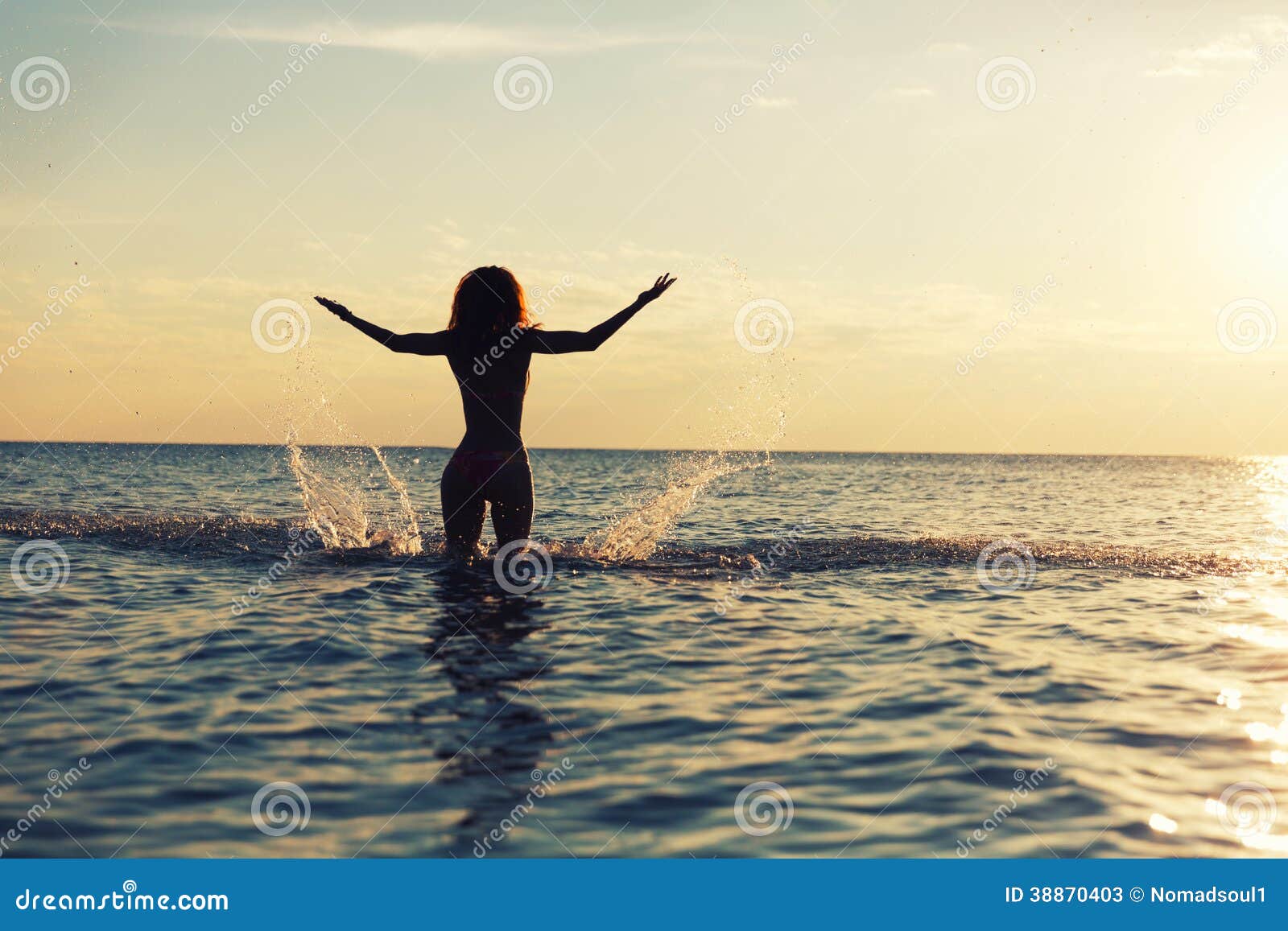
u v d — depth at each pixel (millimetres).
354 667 5293
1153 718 4664
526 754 4121
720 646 5871
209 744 4180
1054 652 5844
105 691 4855
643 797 3727
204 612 6461
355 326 7828
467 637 5914
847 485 26641
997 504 19547
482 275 7766
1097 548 10297
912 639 6113
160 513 12133
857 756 4156
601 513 13453
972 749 4242
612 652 5688
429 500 14344
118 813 3529
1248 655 5785
